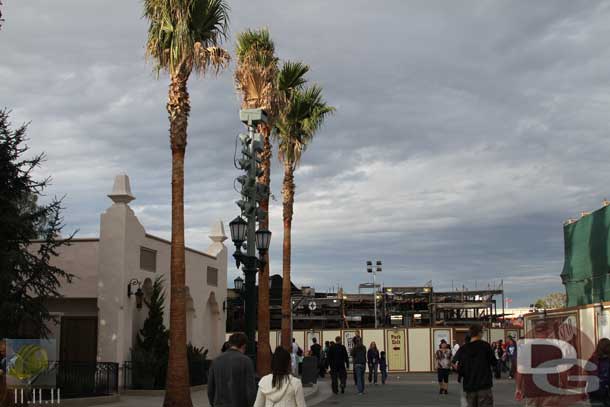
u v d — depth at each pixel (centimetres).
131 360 2491
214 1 1922
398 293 6475
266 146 2600
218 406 825
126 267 2497
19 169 2075
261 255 1955
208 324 3425
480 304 6372
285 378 793
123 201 2528
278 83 2666
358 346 2705
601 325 2133
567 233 3456
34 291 2208
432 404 2150
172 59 1875
